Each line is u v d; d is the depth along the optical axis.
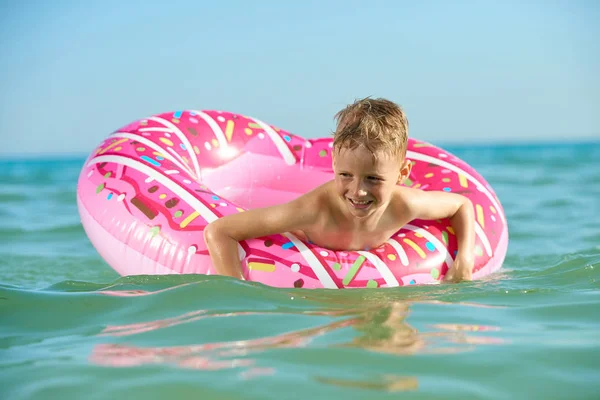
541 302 2.45
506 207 7.18
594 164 15.71
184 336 2.01
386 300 2.52
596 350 1.84
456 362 1.74
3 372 1.74
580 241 4.87
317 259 2.87
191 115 4.26
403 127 2.72
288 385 1.58
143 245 3.05
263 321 2.15
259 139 4.36
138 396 1.54
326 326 2.09
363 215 2.72
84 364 1.77
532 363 1.74
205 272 2.90
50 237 5.58
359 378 1.63
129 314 2.30
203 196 3.17
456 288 2.79
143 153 3.57
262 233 2.88
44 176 18.27
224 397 1.52
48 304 2.43
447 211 3.17
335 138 2.71
